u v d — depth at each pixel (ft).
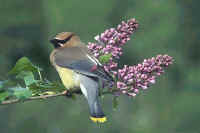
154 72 18.35
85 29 68.59
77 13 68.23
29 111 52.08
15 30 71.92
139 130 57.36
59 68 21.09
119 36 19.25
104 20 69.15
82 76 20.30
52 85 17.99
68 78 20.75
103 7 68.80
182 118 59.16
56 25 69.15
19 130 51.49
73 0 68.18
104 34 19.45
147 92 61.41
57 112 52.44
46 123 52.11
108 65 19.19
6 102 16.51
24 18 71.56
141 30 71.82
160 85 64.39
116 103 18.34
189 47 73.51
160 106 61.31
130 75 18.16
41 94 18.31
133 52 70.64
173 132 58.70
